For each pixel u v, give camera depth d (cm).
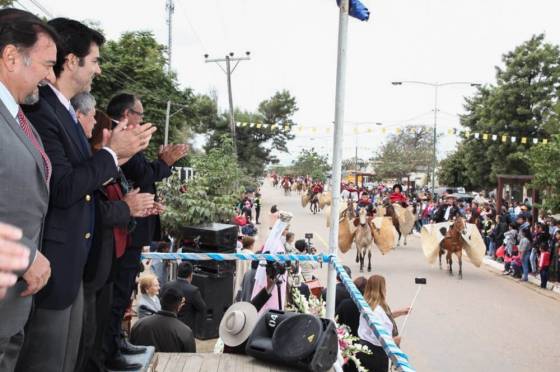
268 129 4644
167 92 2431
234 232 773
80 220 231
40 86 240
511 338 1027
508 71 2956
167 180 895
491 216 2267
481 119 3127
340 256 1977
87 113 270
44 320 229
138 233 341
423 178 5284
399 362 268
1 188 170
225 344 421
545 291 1452
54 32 195
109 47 2338
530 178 2042
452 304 1281
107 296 311
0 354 184
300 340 369
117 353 333
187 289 712
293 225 2972
